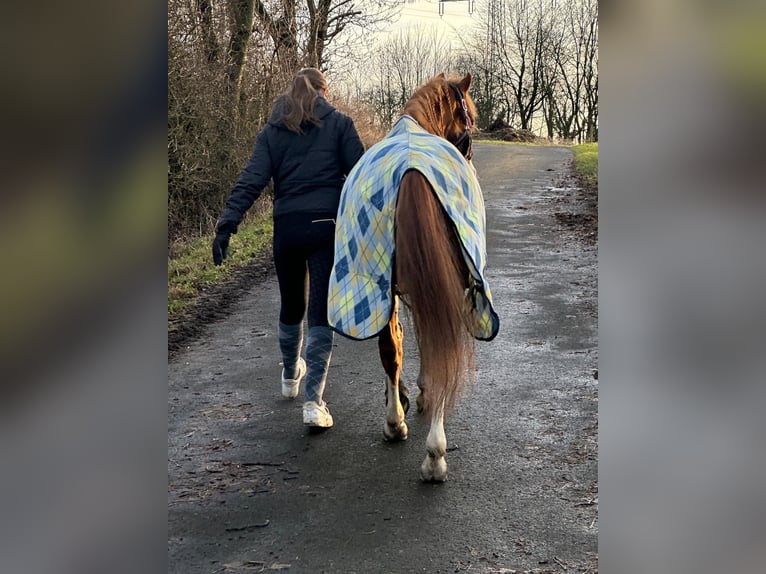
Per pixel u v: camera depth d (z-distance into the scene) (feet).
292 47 36.70
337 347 16.72
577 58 141.18
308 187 11.52
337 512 9.29
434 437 9.85
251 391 14.10
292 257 11.86
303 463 10.80
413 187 8.90
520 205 37.76
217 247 11.52
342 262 9.72
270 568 8.07
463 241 8.92
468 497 9.52
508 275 22.61
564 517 8.93
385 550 8.36
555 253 25.67
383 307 9.22
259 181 11.62
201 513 9.36
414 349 16.22
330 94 44.37
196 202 29.22
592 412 12.21
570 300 19.58
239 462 10.89
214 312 20.26
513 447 10.96
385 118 60.64
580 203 37.81
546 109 146.82
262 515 9.27
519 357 15.14
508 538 8.50
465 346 9.02
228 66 29.37
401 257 8.85
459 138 12.14
